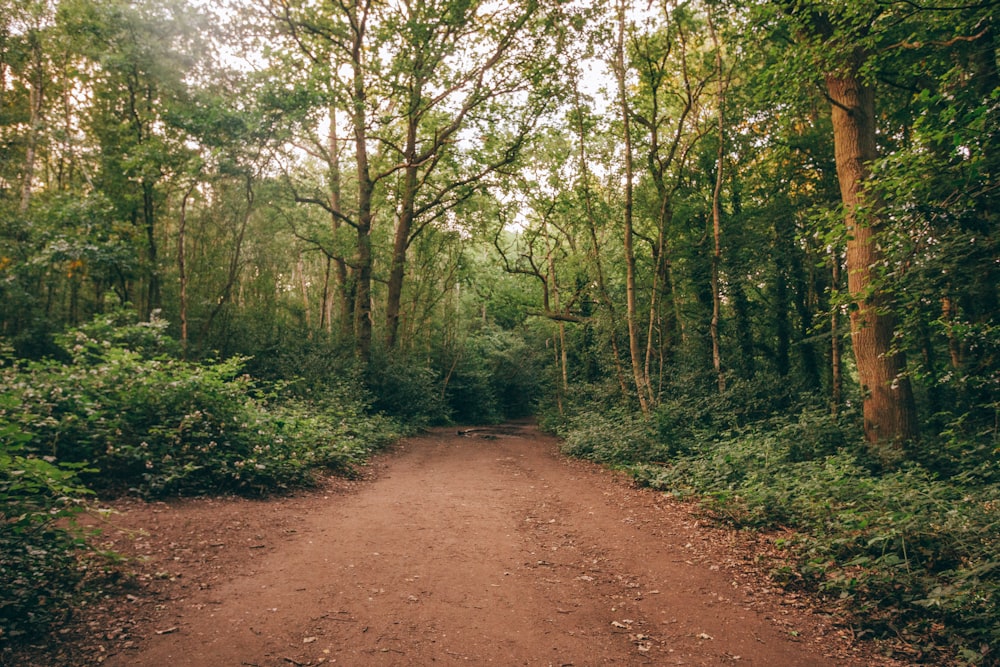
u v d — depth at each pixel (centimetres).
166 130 1947
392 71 1833
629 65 1706
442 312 3912
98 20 1770
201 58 1789
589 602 507
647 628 454
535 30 1925
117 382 822
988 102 575
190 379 849
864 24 816
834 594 503
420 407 2514
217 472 806
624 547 671
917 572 488
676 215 2177
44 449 697
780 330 2245
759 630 448
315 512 783
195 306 2477
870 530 573
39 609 392
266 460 881
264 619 440
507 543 680
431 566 585
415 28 1780
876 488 722
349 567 571
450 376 3619
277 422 998
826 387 2194
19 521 403
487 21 2077
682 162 1838
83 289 2495
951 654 400
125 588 463
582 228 2420
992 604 411
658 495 955
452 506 870
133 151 1950
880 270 744
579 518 818
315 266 3797
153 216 2491
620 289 2486
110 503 659
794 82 987
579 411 2272
